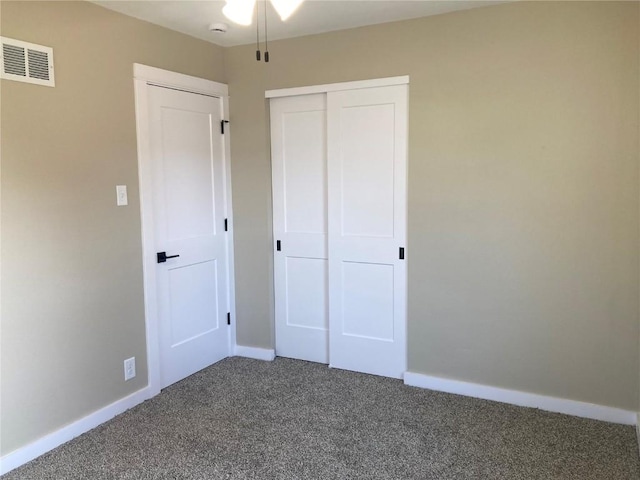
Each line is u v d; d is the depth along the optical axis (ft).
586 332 9.21
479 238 9.93
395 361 11.19
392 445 8.43
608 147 8.73
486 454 8.13
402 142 10.52
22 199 7.84
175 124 10.80
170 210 10.79
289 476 7.60
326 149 11.53
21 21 7.74
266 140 11.98
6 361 7.73
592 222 8.96
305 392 10.59
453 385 10.48
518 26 9.20
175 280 11.03
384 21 10.28
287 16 9.87
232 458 8.11
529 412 9.57
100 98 9.06
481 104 9.64
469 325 10.22
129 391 9.96
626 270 8.80
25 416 8.03
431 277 10.50
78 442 8.63
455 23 9.71
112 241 9.43
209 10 9.41
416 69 10.17
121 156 9.54
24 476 7.65
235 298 12.81
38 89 8.00
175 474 7.69
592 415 9.29
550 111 9.09
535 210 9.38
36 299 8.12
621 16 8.46
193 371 11.65
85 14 8.73
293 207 12.10
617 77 8.57
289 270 12.34
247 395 10.48
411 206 10.52
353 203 11.22
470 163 9.85
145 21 9.93
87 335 9.02
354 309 11.51
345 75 10.89
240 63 11.99
